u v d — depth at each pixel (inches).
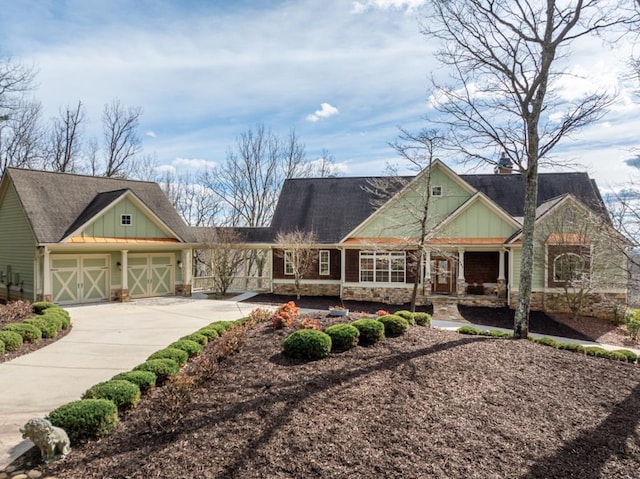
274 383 242.1
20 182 731.4
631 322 581.0
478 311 695.7
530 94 421.7
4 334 374.6
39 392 282.4
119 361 363.6
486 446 188.1
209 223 1620.3
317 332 296.4
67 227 729.6
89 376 319.3
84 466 171.3
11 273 768.9
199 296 875.4
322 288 887.1
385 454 175.8
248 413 206.1
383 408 215.2
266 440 182.1
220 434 188.1
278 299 829.8
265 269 1304.1
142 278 844.0
